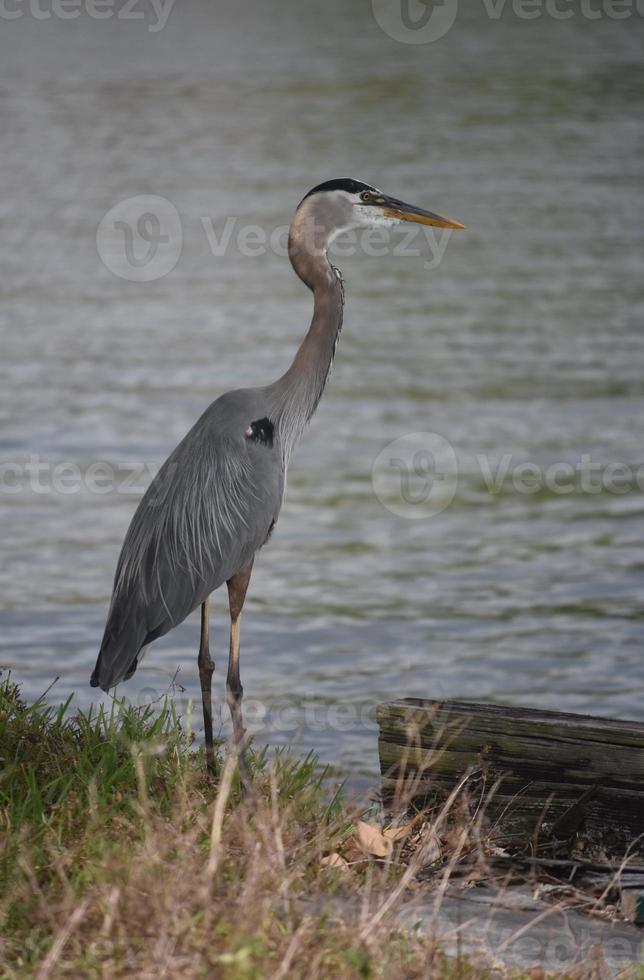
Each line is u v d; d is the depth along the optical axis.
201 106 54.75
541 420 21.36
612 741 6.53
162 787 6.75
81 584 14.84
